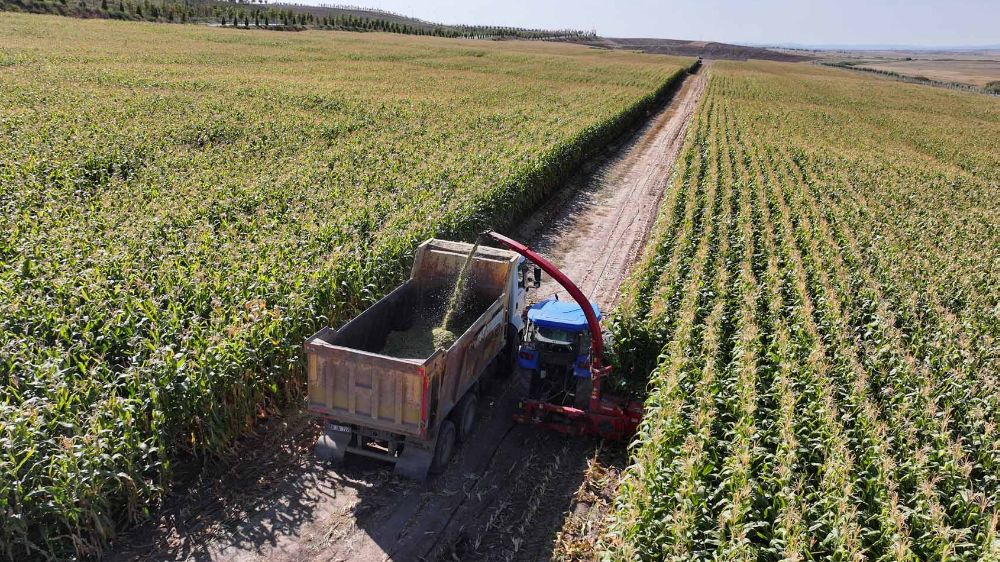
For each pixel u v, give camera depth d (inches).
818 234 862.5
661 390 422.3
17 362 395.2
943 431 401.1
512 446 458.0
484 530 375.9
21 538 311.6
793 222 973.2
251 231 674.8
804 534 305.6
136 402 371.6
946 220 1096.2
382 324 483.8
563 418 457.7
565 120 1658.5
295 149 1130.7
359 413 390.3
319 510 382.9
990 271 818.2
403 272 644.1
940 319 631.8
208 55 2741.1
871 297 667.4
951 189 1378.0
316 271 546.0
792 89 3752.5
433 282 533.6
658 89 2861.7
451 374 408.2
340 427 405.1
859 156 1675.7
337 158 1069.8
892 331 575.5
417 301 537.0
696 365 472.4
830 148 1763.0
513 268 512.1
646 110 2461.9
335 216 724.7
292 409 479.2
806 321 554.6
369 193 867.4
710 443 376.5
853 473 364.8
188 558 340.2
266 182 856.9
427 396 375.6
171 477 382.9
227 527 363.9
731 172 1286.9
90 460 331.6
